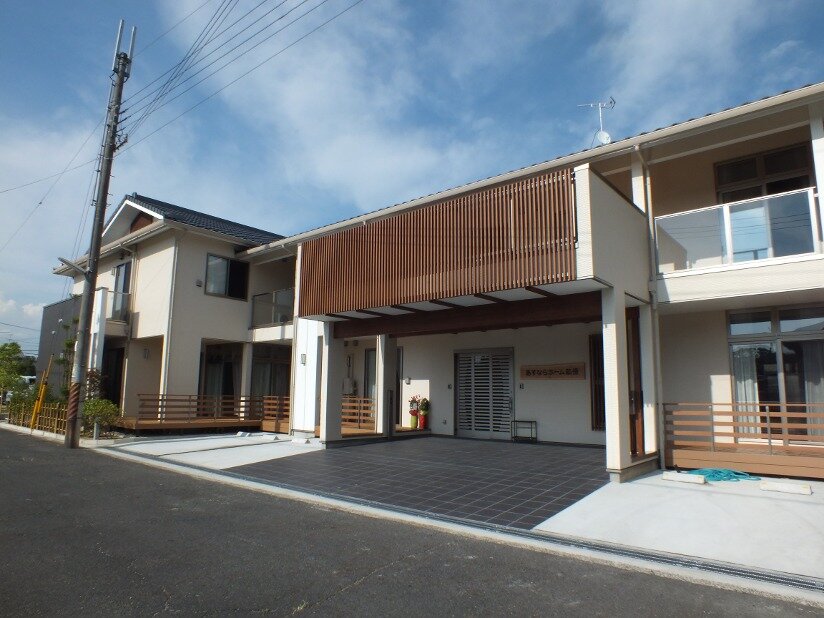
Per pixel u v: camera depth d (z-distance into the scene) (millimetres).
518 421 12461
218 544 4910
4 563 4312
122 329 15648
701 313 9422
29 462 9398
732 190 9430
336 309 10320
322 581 4023
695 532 5156
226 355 16906
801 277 7266
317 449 11250
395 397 13734
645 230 8773
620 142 8586
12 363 24625
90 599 3625
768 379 8719
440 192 11141
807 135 8805
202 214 18828
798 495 6402
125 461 9812
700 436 9086
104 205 12109
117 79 12438
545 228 7520
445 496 6848
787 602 3721
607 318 7551
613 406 7375
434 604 3629
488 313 9172
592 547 4859
